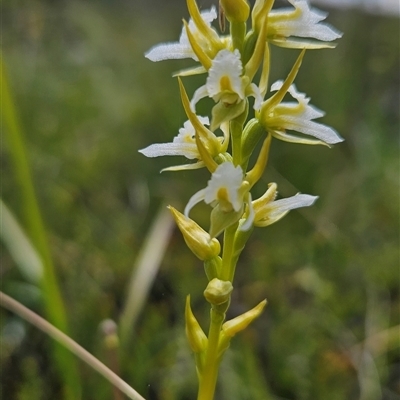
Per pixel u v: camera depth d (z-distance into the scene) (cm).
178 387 11
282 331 12
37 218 9
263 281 14
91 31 22
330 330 12
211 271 6
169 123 17
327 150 18
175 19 26
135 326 12
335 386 11
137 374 11
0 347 11
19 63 19
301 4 6
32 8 22
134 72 21
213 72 6
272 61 18
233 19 6
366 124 19
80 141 17
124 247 14
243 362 11
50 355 11
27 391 10
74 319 12
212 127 6
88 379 11
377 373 11
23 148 9
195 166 6
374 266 14
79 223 14
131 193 16
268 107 6
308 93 18
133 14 26
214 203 6
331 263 14
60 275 13
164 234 11
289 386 11
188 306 6
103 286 13
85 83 19
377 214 16
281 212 6
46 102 18
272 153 17
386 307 13
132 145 17
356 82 20
